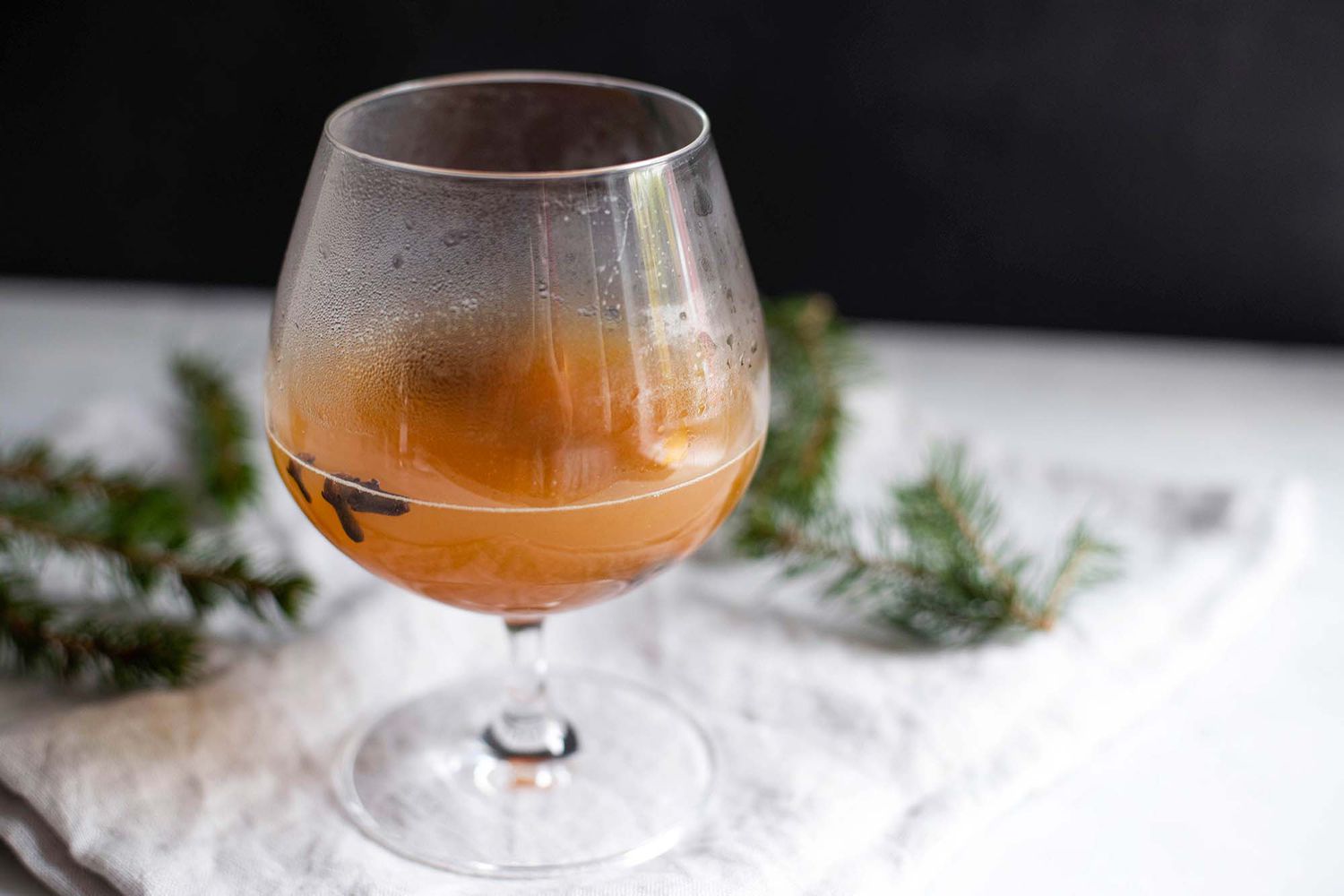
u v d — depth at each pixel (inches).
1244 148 22.9
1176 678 16.8
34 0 24.2
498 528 13.3
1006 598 17.2
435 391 13.0
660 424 13.2
